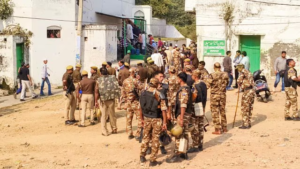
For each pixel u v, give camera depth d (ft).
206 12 76.59
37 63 83.20
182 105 30.14
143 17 141.18
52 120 48.34
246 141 36.01
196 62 65.31
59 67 86.02
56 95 73.77
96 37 88.07
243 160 30.78
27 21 81.87
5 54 78.18
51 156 33.86
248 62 61.98
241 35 75.31
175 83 37.04
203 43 77.36
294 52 71.26
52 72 85.25
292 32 71.20
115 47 93.97
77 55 82.84
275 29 72.23
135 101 37.50
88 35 88.28
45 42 83.92
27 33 81.87
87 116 49.42
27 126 45.75
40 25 82.99
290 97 43.32
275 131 39.24
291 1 70.59
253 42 75.15
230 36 75.51
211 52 76.89
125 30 107.34
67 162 32.12
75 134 41.22
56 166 31.24
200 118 33.42
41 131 43.16
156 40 137.59
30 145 37.60
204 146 34.91
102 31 87.81
